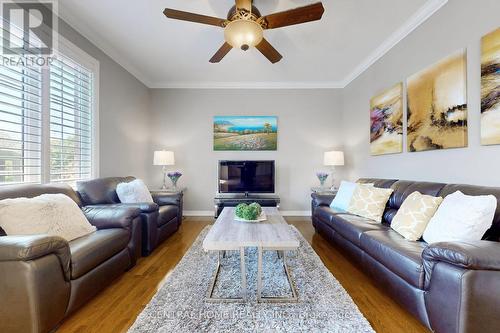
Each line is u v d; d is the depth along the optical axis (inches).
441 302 48.6
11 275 46.6
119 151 137.3
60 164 96.6
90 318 59.4
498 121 67.7
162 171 178.5
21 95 80.7
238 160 174.4
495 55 68.6
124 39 116.6
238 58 137.8
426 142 95.4
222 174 173.0
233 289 73.0
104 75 123.0
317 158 179.9
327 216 112.1
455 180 82.9
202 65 147.2
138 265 91.6
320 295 69.7
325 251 107.0
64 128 99.0
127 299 68.2
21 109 80.8
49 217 66.4
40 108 86.7
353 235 85.5
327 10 94.1
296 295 68.1
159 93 178.2
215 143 179.2
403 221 77.0
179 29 108.3
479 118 73.9
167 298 67.7
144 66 148.7
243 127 179.5
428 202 73.8
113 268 74.4
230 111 180.2
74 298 57.9
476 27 74.7
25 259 46.6
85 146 110.8
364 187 109.5
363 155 150.6
